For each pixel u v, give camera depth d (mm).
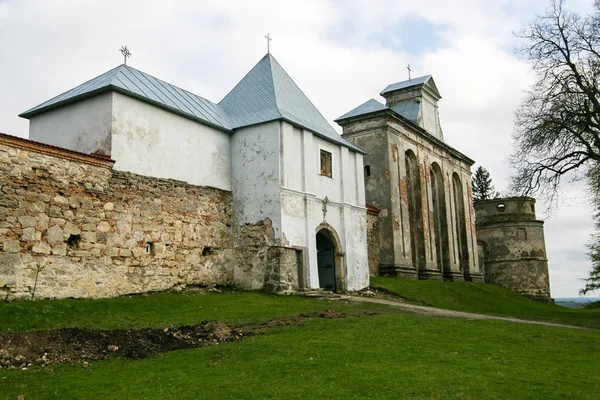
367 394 8031
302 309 17141
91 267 16453
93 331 11570
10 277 14250
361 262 26656
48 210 15398
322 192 24641
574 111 23344
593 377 9875
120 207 17688
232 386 8406
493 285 41781
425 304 24781
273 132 22312
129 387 8398
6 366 9477
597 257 32438
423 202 35625
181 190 20344
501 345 12523
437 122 41250
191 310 16312
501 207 47219
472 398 8047
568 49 24703
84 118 18594
